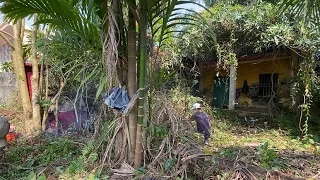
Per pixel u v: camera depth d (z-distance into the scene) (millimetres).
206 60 6832
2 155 3096
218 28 5082
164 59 4363
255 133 5020
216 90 7992
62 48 2641
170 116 2816
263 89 6812
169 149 2535
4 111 6645
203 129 4102
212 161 2559
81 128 4219
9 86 7488
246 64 7312
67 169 2678
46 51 2775
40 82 4953
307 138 4191
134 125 2480
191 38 4898
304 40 4070
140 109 2334
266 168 2621
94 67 2623
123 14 2422
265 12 4496
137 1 2266
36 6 2098
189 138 2881
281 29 4230
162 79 2873
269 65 6656
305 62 4465
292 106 5570
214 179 2375
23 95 4938
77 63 2742
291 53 5449
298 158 3158
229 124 5754
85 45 2465
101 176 2402
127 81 2410
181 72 5980
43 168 2826
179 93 4887
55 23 2295
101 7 2266
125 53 2428
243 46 5387
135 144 2486
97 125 2928
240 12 4770
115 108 2322
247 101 7141
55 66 3059
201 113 4223
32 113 4945
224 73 7578
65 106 4590
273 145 4074
